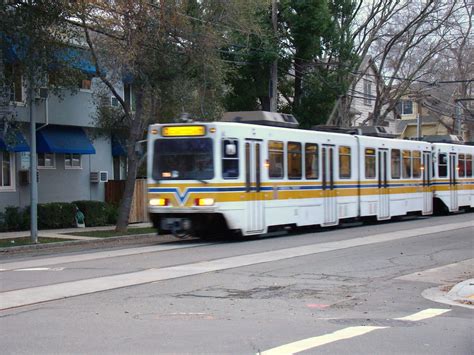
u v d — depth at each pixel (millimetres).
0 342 7500
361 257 15148
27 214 25406
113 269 13375
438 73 48781
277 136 19500
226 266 13648
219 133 17656
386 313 9234
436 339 7645
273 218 19219
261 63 29188
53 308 9469
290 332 7953
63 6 18984
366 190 23688
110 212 28156
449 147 29547
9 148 23484
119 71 21859
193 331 7996
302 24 30141
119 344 7363
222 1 21906
